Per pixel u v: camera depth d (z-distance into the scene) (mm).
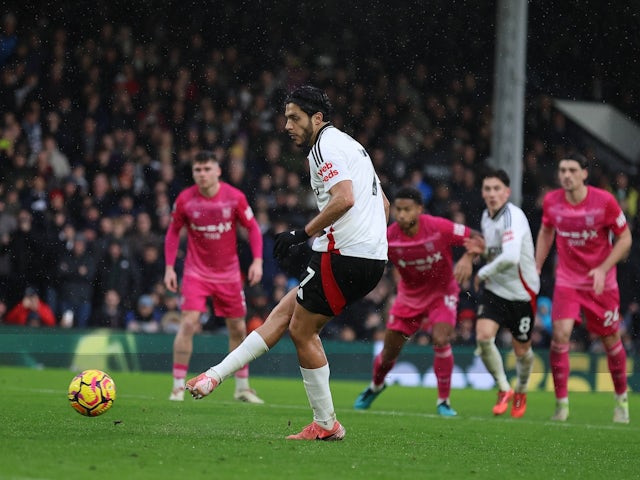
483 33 72562
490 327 30969
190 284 31375
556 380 30469
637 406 39625
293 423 23219
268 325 18953
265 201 56000
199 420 23203
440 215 62375
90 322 50438
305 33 70688
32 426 19969
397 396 40344
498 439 22438
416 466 16422
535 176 70938
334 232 18297
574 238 30562
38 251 50438
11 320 49094
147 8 65750
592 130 74312
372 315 54469
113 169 56781
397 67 71938
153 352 48406
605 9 69375
